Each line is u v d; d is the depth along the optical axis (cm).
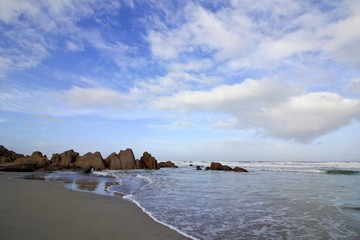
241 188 1884
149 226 805
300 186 2047
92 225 775
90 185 1956
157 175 3231
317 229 830
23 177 2512
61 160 4525
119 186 1925
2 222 765
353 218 973
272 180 2600
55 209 978
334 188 1927
